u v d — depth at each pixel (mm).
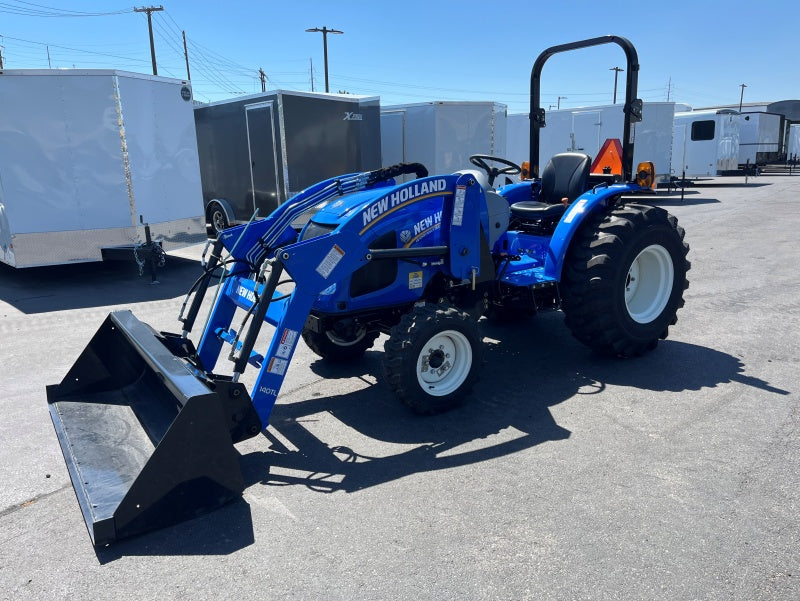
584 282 4480
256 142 10500
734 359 4777
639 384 4324
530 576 2396
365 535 2682
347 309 3859
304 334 4758
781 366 4605
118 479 2881
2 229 7844
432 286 4250
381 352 5180
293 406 4102
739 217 13344
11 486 3170
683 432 3566
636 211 4691
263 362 3303
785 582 2332
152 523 2699
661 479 3062
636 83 4715
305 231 4062
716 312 6098
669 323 4891
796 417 3732
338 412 3994
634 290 4918
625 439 3502
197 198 9297
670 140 17000
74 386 3660
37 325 6156
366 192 4145
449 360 3932
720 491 2939
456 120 12109
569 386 4324
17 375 4773
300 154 10234
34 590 2385
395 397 4148
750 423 3662
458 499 2943
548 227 5391
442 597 2295
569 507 2848
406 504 2912
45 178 7555
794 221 12477
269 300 3232
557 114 17016
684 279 4922
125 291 7738
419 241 3912
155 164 8422
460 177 3908
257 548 2609
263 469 3279
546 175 5516
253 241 4059
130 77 7898
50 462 3416
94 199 7863
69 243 7832
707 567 2424
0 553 2619
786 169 32031
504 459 3318
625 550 2535
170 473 2689
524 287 4527
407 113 12289
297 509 2889
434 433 3664
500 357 4965
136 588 2385
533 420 3797
